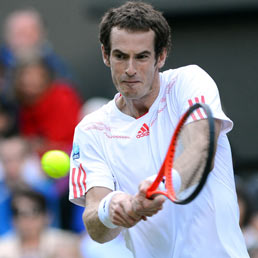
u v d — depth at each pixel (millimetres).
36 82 35281
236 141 39062
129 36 16594
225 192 17609
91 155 18203
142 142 17656
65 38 40594
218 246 17484
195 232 17578
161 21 17016
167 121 17562
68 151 34875
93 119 18312
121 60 16766
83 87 39625
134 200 15602
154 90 17594
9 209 31109
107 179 17938
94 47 40156
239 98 39219
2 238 29188
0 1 42031
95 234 17797
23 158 31828
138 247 18234
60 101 35469
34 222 28203
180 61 39406
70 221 31500
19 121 35125
